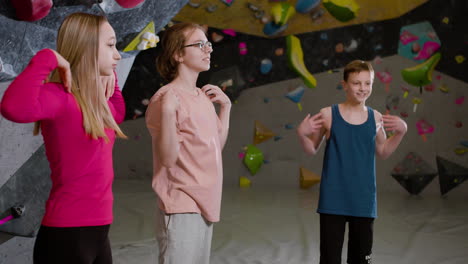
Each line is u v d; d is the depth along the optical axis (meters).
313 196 5.36
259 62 5.88
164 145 1.68
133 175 6.33
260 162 5.94
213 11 5.58
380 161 5.68
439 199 5.24
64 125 1.42
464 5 5.30
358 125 2.31
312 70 5.84
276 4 5.50
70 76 1.40
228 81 5.82
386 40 5.61
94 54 1.48
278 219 4.21
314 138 2.46
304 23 5.72
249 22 5.69
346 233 3.79
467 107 5.41
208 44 1.89
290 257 3.11
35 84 1.29
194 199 1.78
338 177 2.28
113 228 3.80
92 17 1.51
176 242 1.76
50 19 1.82
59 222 1.41
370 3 5.50
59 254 1.42
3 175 2.12
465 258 3.11
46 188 2.23
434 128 5.52
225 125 2.04
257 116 6.00
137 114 6.27
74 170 1.44
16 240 2.28
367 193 2.27
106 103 1.53
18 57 1.75
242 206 4.76
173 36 1.89
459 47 5.38
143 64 6.15
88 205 1.45
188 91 1.89
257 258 3.08
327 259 2.26
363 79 2.29
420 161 5.53
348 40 5.71
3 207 2.15
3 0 1.58
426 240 3.54
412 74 5.41
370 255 2.29
